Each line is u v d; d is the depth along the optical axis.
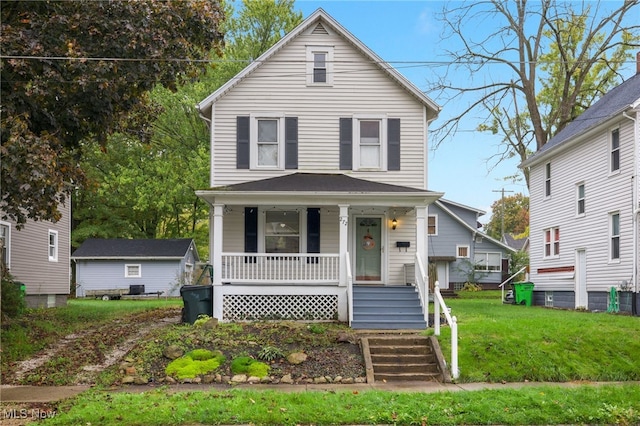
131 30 12.89
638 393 10.15
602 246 22.31
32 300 23.50
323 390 10.73
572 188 25.14
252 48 37.50
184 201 42.59
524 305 27.39
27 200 12.62
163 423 8.62
